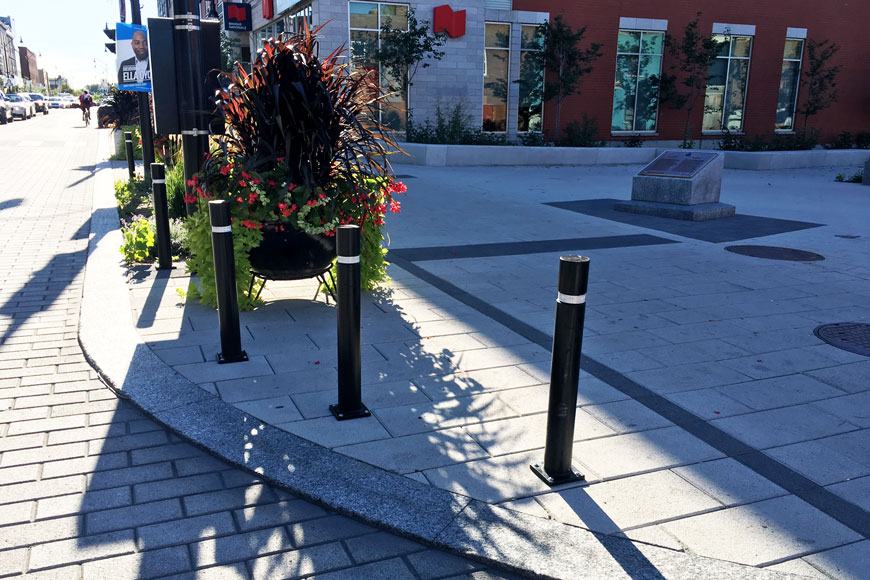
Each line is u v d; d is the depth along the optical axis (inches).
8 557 105.7
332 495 121.9
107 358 181.0
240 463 132.3
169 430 147.9
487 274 284.7
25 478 128.0
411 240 354.0
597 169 804.0
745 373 182.1
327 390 164.4
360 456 134.6
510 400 162.4
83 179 576.7
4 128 1381.6
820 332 216.8
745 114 1079.0
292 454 134.9
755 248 351.3
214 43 235.6
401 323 217.6
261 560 107.0
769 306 246.2
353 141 215.8
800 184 696.4
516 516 116.1
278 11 928.9
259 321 214.8
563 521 115.5
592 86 972.6
